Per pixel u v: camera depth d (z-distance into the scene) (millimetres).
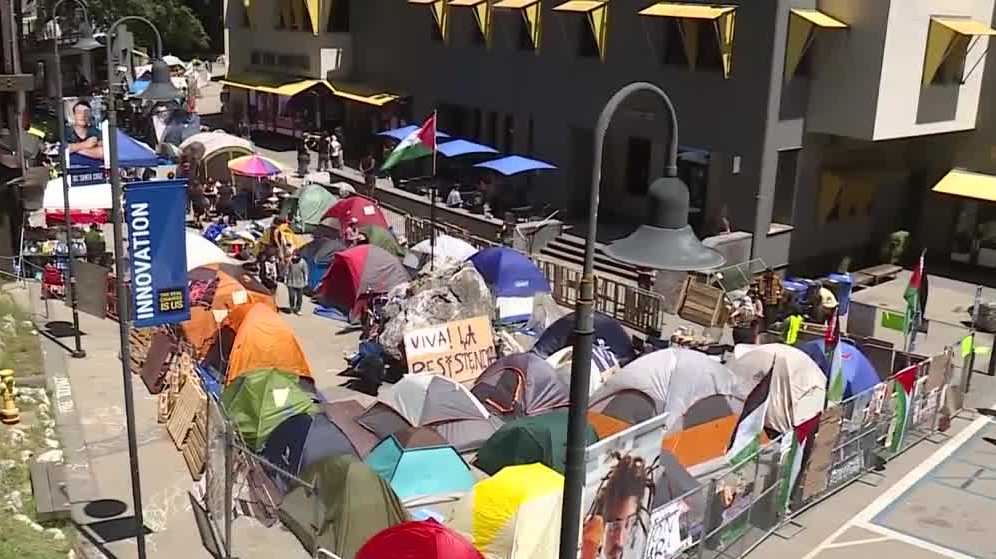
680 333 23562
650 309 24844
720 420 17125
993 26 31203
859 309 23672
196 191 34406
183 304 12742
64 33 49219
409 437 15367
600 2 32031
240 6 49688
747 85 28312
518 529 12695
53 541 13367
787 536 15430
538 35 34625
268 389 16234
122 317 12375
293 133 48531
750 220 28828
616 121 32562
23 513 13969
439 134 36656
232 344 20438
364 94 42219
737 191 29094
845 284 27203
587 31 33156
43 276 25109
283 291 27625
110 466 16141
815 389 17781
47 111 44781
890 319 23375
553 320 24359
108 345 22125
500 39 36500
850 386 19312
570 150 34344
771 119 28078
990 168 31797
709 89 29406
